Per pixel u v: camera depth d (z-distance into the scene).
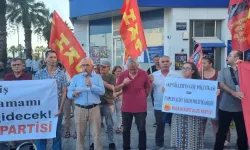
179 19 16.66
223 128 5.87
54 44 6.43
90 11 19.66
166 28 17.22
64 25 6.45
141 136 6.34
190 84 5.55
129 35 6.92
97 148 5.93
